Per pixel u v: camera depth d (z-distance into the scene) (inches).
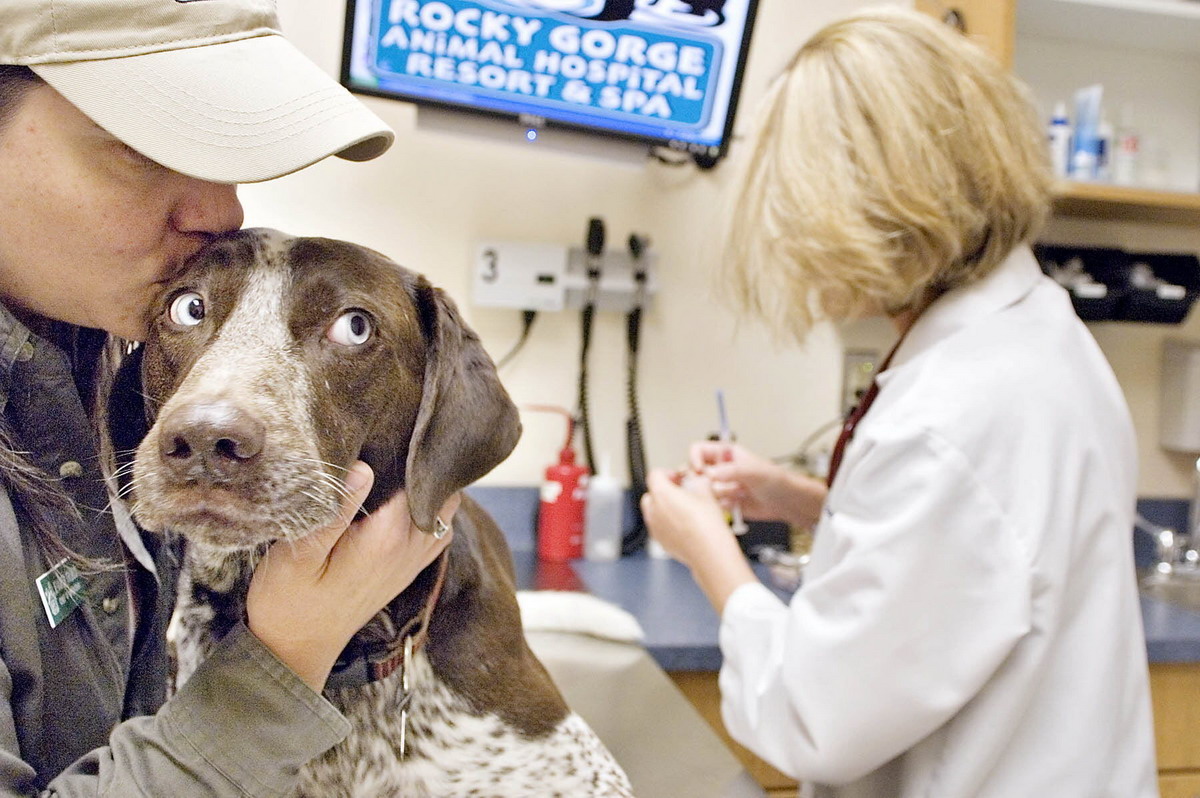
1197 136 90.4
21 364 27.0
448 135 72.6
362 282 30.6
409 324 32.0
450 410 32.2
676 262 82.8
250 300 29.2
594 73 71.6
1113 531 38.0
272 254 30.2
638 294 80.3
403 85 69.4
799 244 42.4
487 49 69.4
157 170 26.8
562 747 36.0
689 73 72.7
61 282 27.5
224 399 25.6
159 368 29.6
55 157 25.0
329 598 26.4
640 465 81.4
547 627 58.6
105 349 32.7
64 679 27.0
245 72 25.8
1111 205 78.8
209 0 26.1
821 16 83.5
